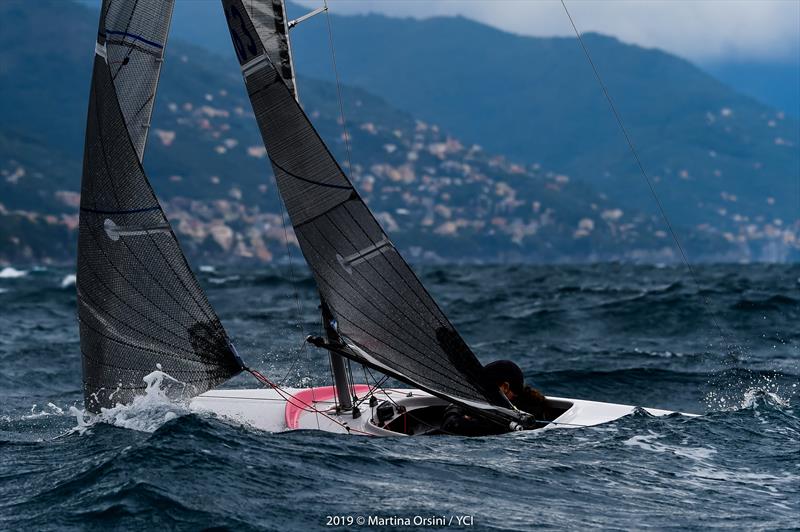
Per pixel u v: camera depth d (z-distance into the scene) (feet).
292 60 97.14
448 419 99.30
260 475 77.00
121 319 98.99
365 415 100.89
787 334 221.46
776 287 371.56
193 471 76.43
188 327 97.81
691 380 159.33
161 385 99.35
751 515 72.64
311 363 178.70
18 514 70.23
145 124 99.25
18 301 364.58
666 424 100.94
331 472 79.61
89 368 101.40
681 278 537.24
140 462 77.61
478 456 87.15
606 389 153.17
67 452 88.53
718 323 240.94
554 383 156.46
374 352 97.14
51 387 160.35
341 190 92.27
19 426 115.75
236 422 97.50
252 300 377.91
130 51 98.37
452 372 96.32
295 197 94.89
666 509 73.77
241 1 93.25
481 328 250.98
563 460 86.79
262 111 94.43
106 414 99.81
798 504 75.77
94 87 98.32
